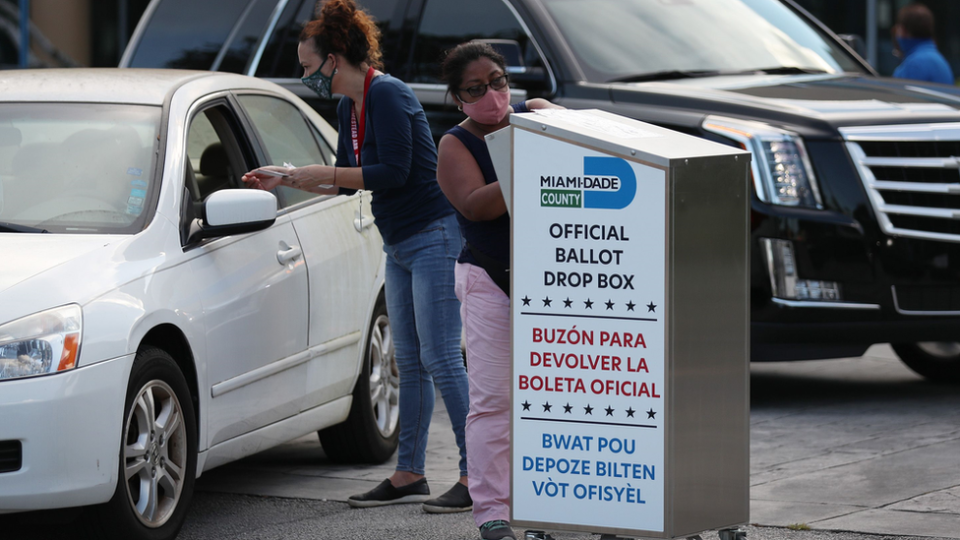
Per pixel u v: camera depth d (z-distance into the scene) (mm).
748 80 13562
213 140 9828
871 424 11422
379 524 8938
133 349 7766
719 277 6668
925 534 7988
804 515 8562
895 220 11898
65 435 7328
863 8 30375
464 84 7641
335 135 11883
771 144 11844
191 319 8461
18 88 9781
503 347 7730
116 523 7738
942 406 12188
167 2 16062
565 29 13711
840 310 11758
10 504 7234
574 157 6652
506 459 7848
